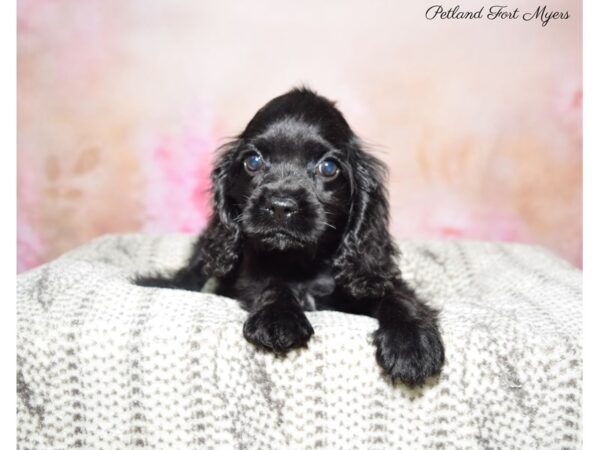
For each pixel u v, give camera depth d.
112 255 0.42
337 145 0.31
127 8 0.56
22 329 0.26
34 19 0.56
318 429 0.25
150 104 0.58
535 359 0.24
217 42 0.57
